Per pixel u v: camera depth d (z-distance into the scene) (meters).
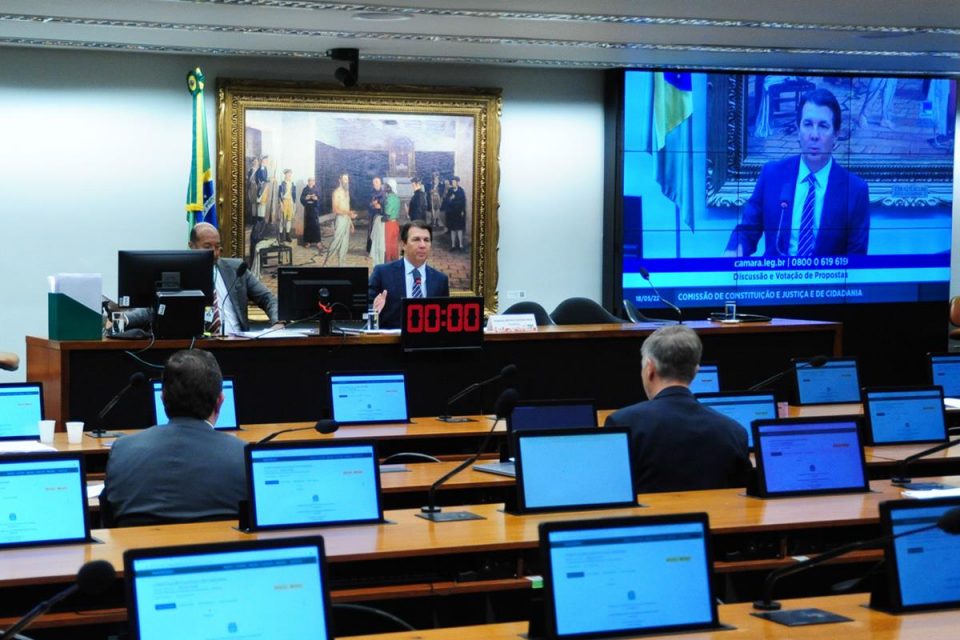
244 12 8.37
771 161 11.43
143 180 10.03
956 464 5.78
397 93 10.52
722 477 4.57
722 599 4.16
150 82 10.02
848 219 11.72
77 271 9.91
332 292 7.24
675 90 11.10
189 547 2.50
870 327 11.87
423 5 8.22
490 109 10.77
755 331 8.22
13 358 8.46
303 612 2.56
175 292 6.91
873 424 5.71
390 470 5.17
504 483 4.88
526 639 2.83
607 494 4.18
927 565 3.03
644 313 11.12
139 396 6.78
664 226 11.15
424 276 8.22
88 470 5.54
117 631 3.55
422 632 2.93
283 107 10.24
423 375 7.28
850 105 11.65
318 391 7.10
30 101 9.76
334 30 9.07
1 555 3.54
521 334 7.45
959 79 12.21
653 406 4.57
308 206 10.38
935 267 12.05
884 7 8.55
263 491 3.84
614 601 2.76
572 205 11.16
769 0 8.26
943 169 12.02
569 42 9.73
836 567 4.38
